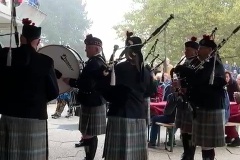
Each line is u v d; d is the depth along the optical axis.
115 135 2.70
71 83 3.29
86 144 3.67
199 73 3.30
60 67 3.32
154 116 4.90
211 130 3.29
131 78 2.70
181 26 12.20
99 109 3.60
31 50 2.48
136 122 2.72
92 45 3.29
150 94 2.87
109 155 2.71
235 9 11.72
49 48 3.33
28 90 2.43
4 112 2.46
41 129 2.51
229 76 5.52
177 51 12.22
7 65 2.38
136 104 2.73
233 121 5.06
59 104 7.82
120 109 2.70
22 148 2.44
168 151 4.66
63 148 4.64
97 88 2.85
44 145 2.55
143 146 2.77
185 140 3.76
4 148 2.47
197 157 4.34
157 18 12.71
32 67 2.44
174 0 13.08
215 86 3.28
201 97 3.32
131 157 2.69
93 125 3.58
